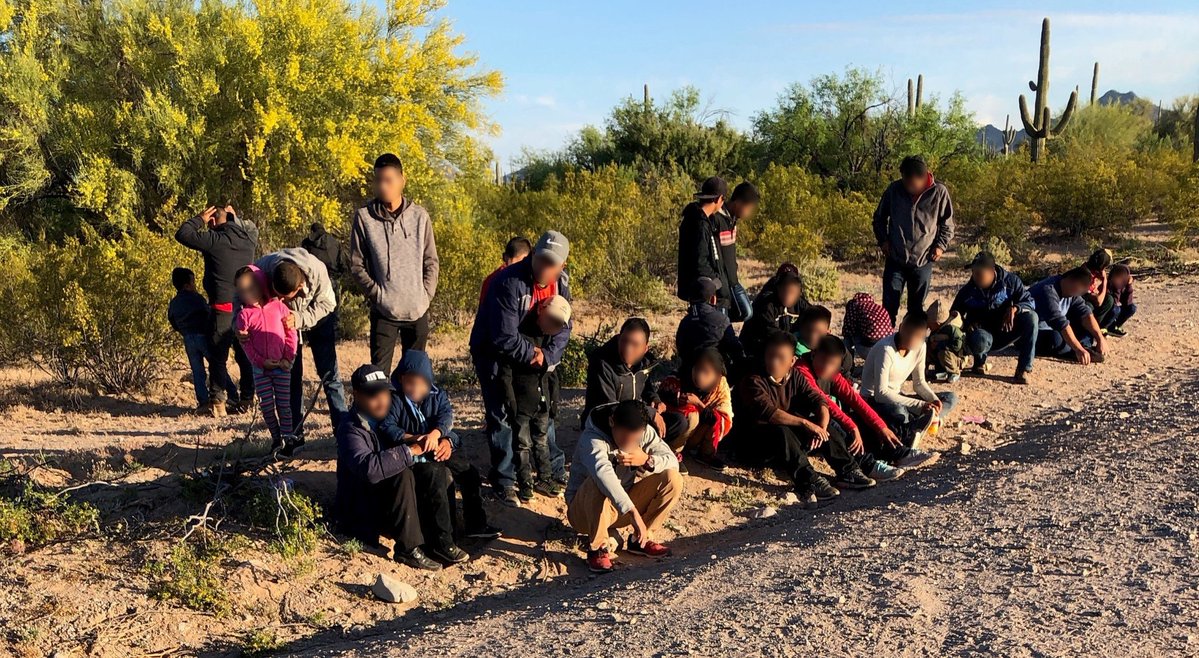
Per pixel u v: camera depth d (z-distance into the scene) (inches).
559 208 840.9
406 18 723.4
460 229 628.7
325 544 216.8
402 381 221.8
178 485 231.6
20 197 664.4
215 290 373.7
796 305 327.3
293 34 657.6
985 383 365.1
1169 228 920.9
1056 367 386.3
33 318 433.1
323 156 657.0
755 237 914.1
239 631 186.1
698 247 297.1
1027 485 234.2
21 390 425.4
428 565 215.8
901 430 287.4
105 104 652.1
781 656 144.6
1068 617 150.1
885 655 141.9
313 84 661.3
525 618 179.8
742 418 271.4
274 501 217.3
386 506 214.5
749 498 261.4
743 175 1366.9
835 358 271.0
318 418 355.9
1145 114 2192.4
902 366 291.4
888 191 371.2
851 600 166.6
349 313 581.0
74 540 207.8
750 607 168.1
